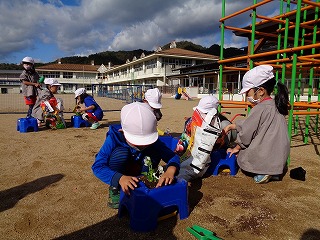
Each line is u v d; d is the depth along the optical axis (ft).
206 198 6.54
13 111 29.09
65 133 15.16
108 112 28.60
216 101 8.75
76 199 6.40
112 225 5.25
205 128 7.20
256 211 5.88
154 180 5.48
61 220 5.44
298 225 5.31
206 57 104.83
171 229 5.13
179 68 94.27
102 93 78.59
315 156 10.50
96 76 162.81
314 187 7.29
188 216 5.63
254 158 7.52
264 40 18.75
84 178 7.79
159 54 97.86
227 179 7.93
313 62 10.07
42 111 17.02
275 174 7.33
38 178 7.78
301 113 10.52
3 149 11.15
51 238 4.82
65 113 26.23
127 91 54.29
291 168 8.93
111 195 5.93
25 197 6.50
